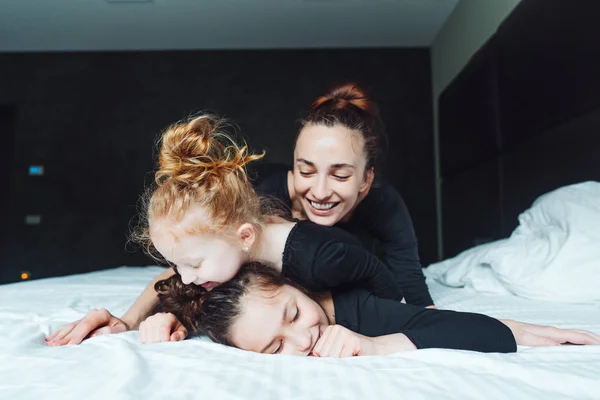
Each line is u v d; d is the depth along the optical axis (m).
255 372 0.58
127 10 3.11
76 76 3.79
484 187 2.38
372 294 0.97
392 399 0.49
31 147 3.75
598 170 1.43
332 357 0.69
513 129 2.02
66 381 0.55
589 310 1.12
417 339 0.72
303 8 3.07
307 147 1.01
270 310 0.74
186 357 0.65
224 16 3.18
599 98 1.41
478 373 0.58
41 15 3.17
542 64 1.76
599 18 1.41
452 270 1.60
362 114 1.09
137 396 0.49
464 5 2.89
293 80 3.71
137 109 3.76
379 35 3.48
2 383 0.55
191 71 3.76
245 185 0.86
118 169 3.72
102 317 0.86
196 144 0.81
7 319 0.93
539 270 1.28
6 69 3.81
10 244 3.67
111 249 3.66
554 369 0.58
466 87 2.63
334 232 0.92
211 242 0.77
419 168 3.56
